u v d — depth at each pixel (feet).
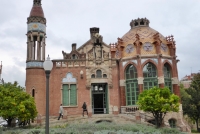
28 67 103.30
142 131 63.21
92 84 108.47
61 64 107.96
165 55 108.37
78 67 108.47
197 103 131.03
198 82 140.05
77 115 99.30
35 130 61.67
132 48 109.60
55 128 67.72
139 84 103.19
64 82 106.22
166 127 80.79
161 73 103.65
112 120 89.86
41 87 102.17
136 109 101.19
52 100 103.86
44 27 109.50
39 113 98.84
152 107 79.05
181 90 170.40
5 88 80.89
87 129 63.77
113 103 104.83
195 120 142.41
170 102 79.15
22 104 75.00
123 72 109.19
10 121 81.00
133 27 123.54
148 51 107.14
